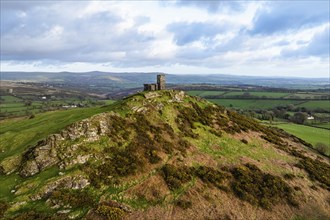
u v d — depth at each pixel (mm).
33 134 56875
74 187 42344
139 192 43844
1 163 47969
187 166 52438
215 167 54656
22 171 45625
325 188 58250
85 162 46719
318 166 67312
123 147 51719
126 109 61875
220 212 44438
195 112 72375
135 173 47062
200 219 42094
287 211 48719
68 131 51375
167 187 46281
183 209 42875
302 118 154375
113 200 41281
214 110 78875
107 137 52594
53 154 47719
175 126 63469
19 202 39250
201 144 61000
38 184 42281
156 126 60500
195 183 48750
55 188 41781
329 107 199250
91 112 64000
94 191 42375
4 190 42156
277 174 58156
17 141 55531
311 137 106000
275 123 139750
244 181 52031
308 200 52719
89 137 51219
